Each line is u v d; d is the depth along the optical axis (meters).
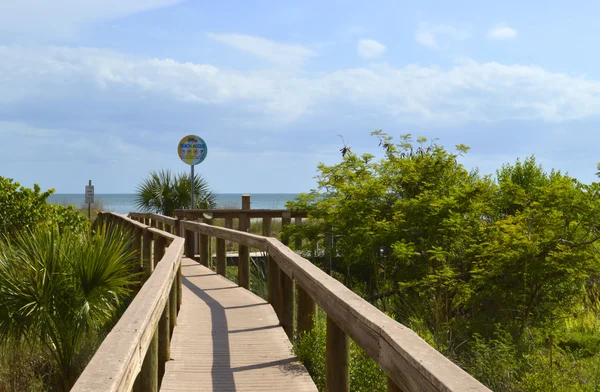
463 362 7.44
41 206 11.59
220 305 7.48
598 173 9.06
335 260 12.38
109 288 7.73
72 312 7.31
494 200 10.88
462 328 9.05
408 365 2.26
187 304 7.54
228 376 4.68
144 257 10.77
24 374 7.43
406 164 11.70
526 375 6.45
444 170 11.99
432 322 9.21
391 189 12.13
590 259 9.21
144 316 3.01
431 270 10.05
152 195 19.14
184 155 14.94
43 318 7.10
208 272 10.74
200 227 11.71
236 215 13.85
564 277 9.48
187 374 4.73
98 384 1.91
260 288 10.76
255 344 5.61
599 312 9.97
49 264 7.33
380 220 11.44
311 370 5.07
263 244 7.50
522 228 9.24
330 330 3.87
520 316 9.18
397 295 10.51
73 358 7.77
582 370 6.74
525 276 9.04
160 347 4.97
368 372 4.95
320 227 12.14
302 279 4.90
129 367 2.32
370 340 2.85
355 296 3.53
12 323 7.01
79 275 7.39
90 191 19.08
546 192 9.63
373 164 12.29
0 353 7.73
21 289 7.13
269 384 4.50
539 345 8.02
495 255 9.27
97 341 8.23
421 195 11.05
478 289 9.99
